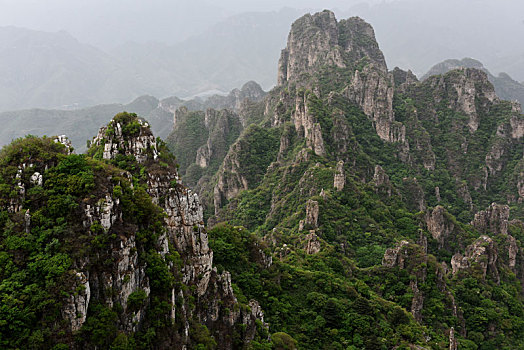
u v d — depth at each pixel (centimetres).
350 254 10788
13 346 3434
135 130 6081
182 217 5544
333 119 16662
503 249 11612
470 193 18325
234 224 15050
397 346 7031
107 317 3819
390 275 9150
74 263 3859
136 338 4069
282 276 7875
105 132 6175
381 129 19075
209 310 5394
